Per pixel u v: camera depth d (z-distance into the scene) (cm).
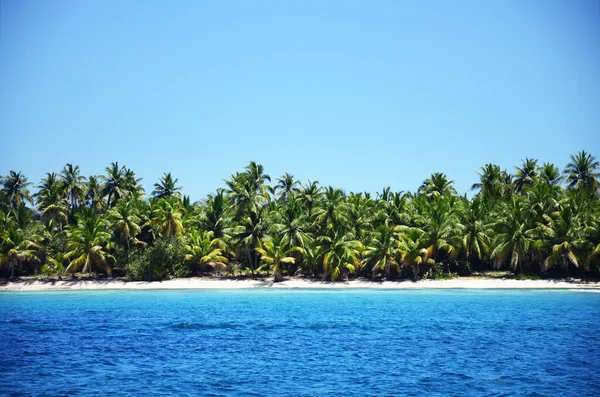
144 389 2428
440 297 6159
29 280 7862
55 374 2705
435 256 7438
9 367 2856
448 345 3359
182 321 4503
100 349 3316
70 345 3453
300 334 3822
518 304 5438
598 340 3469
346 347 3328
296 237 7544
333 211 7638
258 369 2777
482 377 2583
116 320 4606
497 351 3162
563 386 2419
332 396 2308
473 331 3869
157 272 7662
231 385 2481
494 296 6141
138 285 7506
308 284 7388
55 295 6888
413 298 6106
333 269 7269
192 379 2589
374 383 2500
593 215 6944
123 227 7894
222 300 6159
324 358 3023
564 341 3444
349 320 4481
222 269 7769
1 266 7931
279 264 7550
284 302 5888
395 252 7188
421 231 7231
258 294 6719
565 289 6575
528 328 3966
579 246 6644
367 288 7119
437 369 2748
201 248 7775
